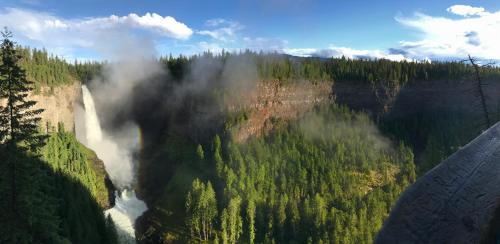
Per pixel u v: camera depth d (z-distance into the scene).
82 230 90.06
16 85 32.12
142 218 154.88
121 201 174.75
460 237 4.13
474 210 4.18
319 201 121.50
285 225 117.31
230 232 116.12
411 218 4.61
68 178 115.06
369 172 175.75
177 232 133.62
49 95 187.00
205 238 119.44
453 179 4.58
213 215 119.88
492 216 4.03
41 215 35.91
